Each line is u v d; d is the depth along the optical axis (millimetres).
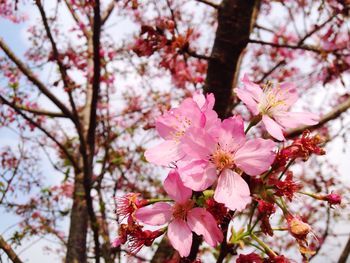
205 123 192
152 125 417
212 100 195
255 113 202
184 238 180
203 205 189
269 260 193
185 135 185
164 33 351
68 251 503
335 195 206
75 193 538
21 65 462
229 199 179
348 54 456
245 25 381
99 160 536
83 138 477
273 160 185
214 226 180
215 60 375
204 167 183
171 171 186
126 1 360
